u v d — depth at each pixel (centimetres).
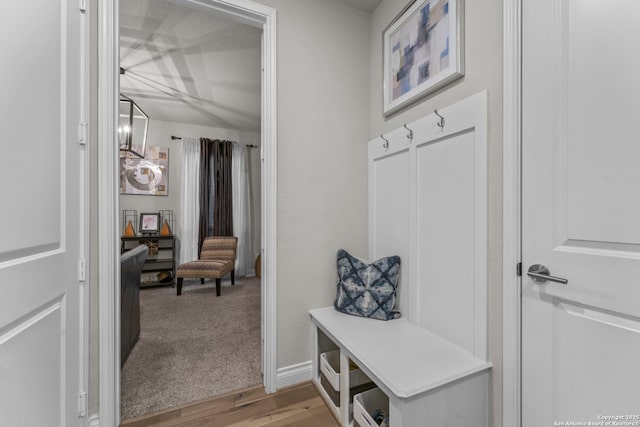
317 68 178
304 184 174
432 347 129
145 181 433
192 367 189
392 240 172
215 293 375
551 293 96
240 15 159
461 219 127
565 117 92
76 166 115
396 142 166
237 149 482
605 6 83
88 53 123
